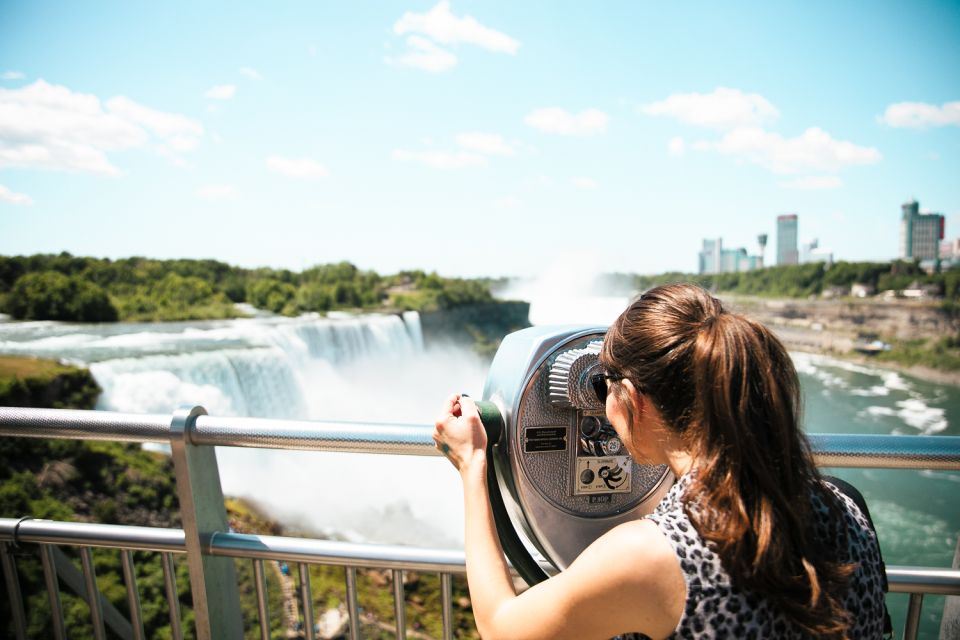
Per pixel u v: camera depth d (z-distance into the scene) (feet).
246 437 4.31
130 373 66.08
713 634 2.44
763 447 2.55
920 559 61.93
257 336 88.84
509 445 3.72
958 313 202.80
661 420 2.89
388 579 44.29
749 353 2.62
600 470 3.85
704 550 2.51
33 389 58.65
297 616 40.06
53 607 4.74
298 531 74.02
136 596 4.66
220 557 4.63
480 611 2.98
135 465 65.67
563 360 3.72
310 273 168.76
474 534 3.18
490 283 301.63
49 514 56.90
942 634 5.00
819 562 2.49
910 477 84.79
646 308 2.98
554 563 3.90
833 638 2.43
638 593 2.52
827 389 153.89
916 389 157.07
